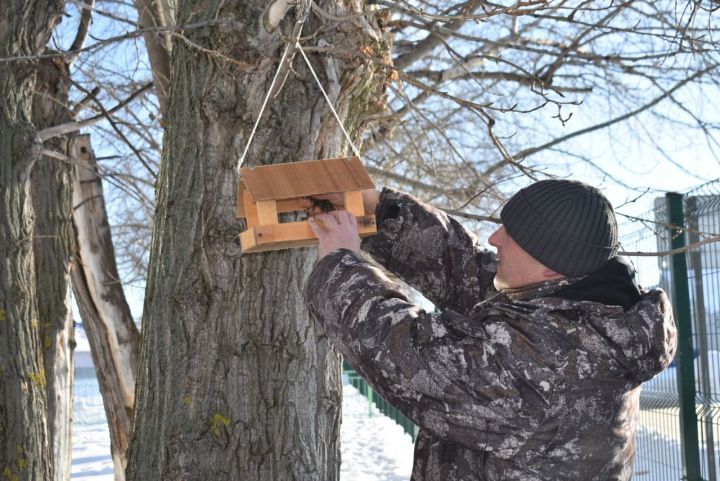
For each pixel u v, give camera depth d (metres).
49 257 4.59
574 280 1.77
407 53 4.75
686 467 4.14
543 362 1.64
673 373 4.43
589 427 1.66
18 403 3.56
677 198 4.19
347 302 1.71
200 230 2.42
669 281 4.28
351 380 17.67
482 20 2.44
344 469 8.07
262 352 2.41
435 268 2.23
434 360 1.64
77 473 8.52
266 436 2.40
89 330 5.03
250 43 2.42
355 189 1.99
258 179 1.98
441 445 1.81
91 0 4.88
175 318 2.42
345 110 2.63
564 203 1.77
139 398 2.53
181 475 2.37
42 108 4.68
